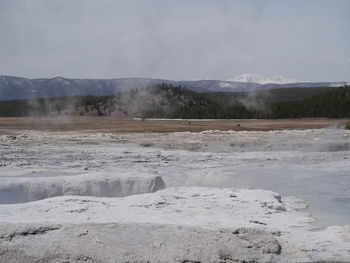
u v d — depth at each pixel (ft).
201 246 19.92
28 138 97.86
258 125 174.60
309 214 30.48
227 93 525.34
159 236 20.52
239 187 43.14
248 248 20.48
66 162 59.82
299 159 65.16
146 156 67.46
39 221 22.57
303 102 284.61
